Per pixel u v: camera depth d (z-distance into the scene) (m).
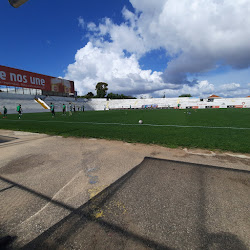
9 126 10.19
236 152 4.27
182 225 1.74
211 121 12.30
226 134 6.77
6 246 1.51
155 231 1.66
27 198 2.29
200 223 1.77
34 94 46.78
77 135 6.86
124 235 1.62
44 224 1.79
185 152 4.34
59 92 51.12
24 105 37.09
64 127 9.42
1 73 32.97
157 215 1.90
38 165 3.55
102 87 83.75
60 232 1.67
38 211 2.01
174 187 2.53
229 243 1.51
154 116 18.77
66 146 5.14
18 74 36.06
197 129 8.22
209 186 2.55
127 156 4.08
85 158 3.97
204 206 2.05
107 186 2.60
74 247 1.49
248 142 5.30
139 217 1.87
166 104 59.56
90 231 1.68
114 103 64.50
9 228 1.74
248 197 2.24
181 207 2.04
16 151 4.66
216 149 4.56
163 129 8.33
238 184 2.60
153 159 3.82
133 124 10.66
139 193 2.38
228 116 17.41
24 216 1.92
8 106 33.78
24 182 2.77
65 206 2.10
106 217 1.88
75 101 54.88
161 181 2.73
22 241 1.57
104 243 1.53
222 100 55.25
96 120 14.06
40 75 41.06
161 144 5.18
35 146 5.20
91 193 2.40
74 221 1.82
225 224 1.75
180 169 3.21
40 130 8.36
